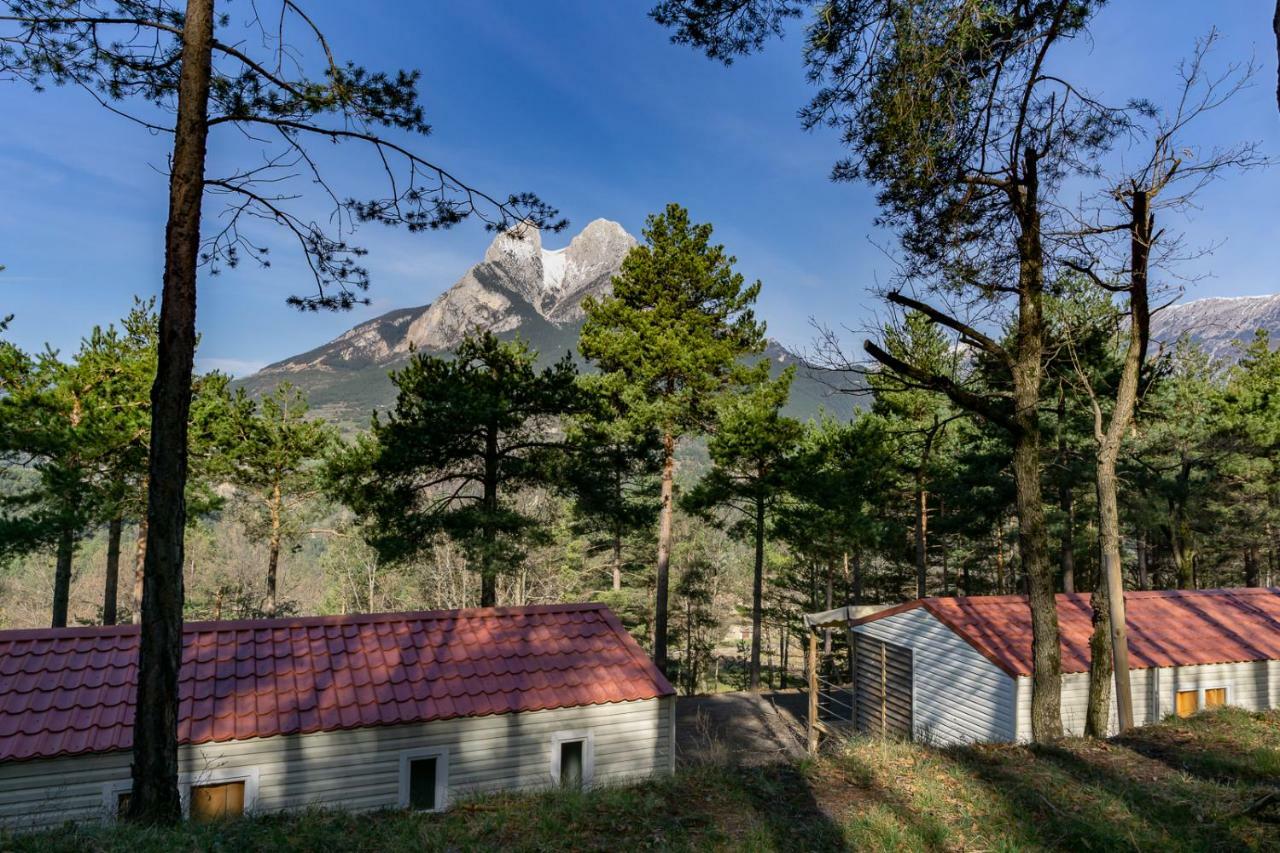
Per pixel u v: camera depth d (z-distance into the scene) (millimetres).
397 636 13758
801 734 20781
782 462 26406
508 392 21859
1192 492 26062
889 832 6594
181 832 6367
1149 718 15617
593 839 6598
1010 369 11055
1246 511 28922
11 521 19562
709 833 6680
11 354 21812
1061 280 11414
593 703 12664
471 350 22688
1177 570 28750
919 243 11398
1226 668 16344
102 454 22109
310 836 6641
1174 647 16422
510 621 14859
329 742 11289
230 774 10711
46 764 9867
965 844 6426
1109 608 11180
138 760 6621
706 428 27500
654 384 26734
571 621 15133
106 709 10688
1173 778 8125
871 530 26766
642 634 41531
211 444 26734
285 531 31500
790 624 38000
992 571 40156
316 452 29938
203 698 11297
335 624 13883
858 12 8352
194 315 6672
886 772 8531
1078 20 8828
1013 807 7211
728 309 26953
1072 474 23375
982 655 15555
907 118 8805
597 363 27375
